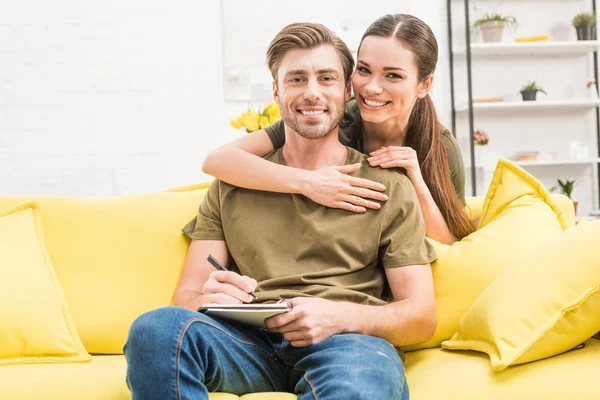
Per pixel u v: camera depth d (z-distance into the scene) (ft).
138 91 16.24
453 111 17.51
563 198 6.37
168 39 16.37
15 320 5.25
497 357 4.46
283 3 16.78
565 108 18.26
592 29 17.44
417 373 4.83
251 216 5.51
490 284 5.08
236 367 4.51
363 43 6.06
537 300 4.59
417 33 5.97
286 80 5.46
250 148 5.92
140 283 5.82
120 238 5.95
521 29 18.04
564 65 18.20
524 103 17.01
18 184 15.75
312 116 5.45
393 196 5.41
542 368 4.40
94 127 16.05
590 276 4.55
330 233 5.31
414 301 5.04
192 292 5.48
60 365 5.22
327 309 4.68
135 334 4.09
